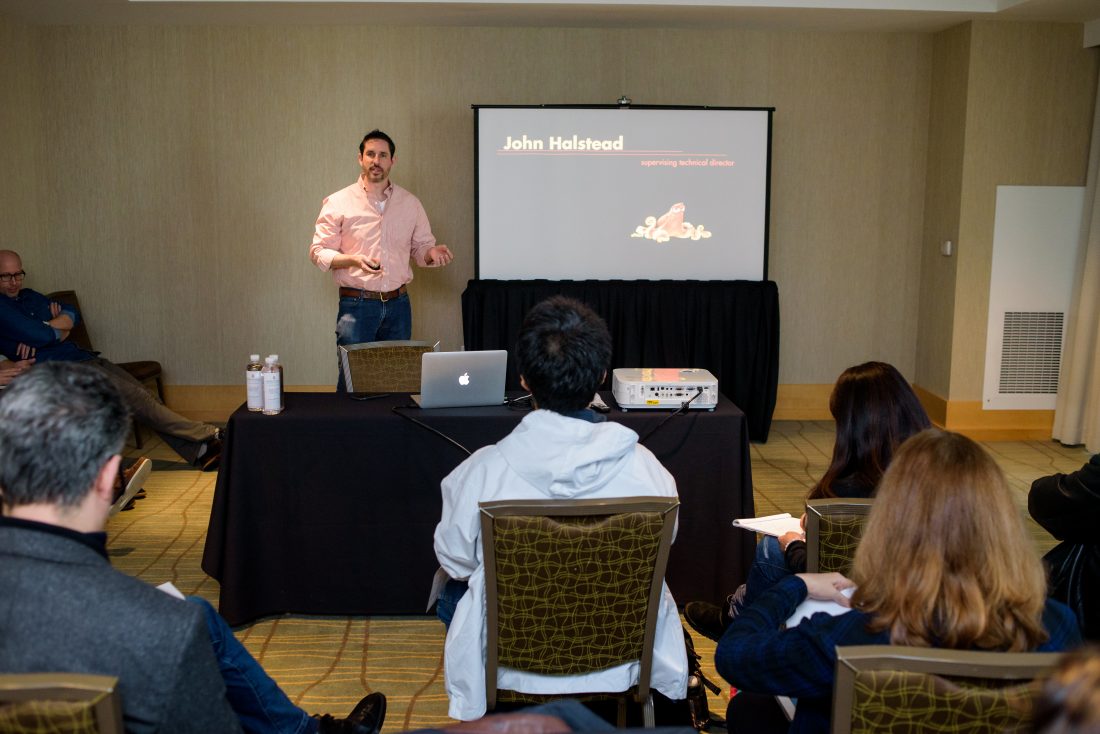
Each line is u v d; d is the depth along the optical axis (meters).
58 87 6.14
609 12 5.71
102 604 1.33
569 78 6.25
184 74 6.16
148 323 6.40
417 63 6.21
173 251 6.34
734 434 3.32
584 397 2.19
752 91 6.30
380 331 5.52
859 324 6.57
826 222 6.45
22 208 6.00
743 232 6.17
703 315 6.02
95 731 1.23
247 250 6.35
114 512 3.43
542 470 2.12
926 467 1.41
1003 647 1.38
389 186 5.48
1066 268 6.05
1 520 1.36
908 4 5.54
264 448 3.30
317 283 6.40
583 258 6.17
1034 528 4.55
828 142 6.37
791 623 1.67
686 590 3.41
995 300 6.07
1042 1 5.28
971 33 5.80
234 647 1.88
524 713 1.06
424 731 1.04
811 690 1.47
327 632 3.39
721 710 2.83
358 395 3.57
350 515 3.37
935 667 1.29
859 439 2.18
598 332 2.18
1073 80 5.89
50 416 1.35
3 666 1.31
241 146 6.25
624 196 6.11
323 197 6.31
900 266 6.52
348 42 6.18
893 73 6.32
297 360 6.47
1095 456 2.18
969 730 1.32
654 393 3.34
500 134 6.03
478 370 3.33
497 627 2.12
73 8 5.61
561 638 2.13
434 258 5.48
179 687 1.33
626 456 2.22
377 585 3.43
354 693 2.98
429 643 3.32
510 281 6.06
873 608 1.43
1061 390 6.09
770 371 6.05
